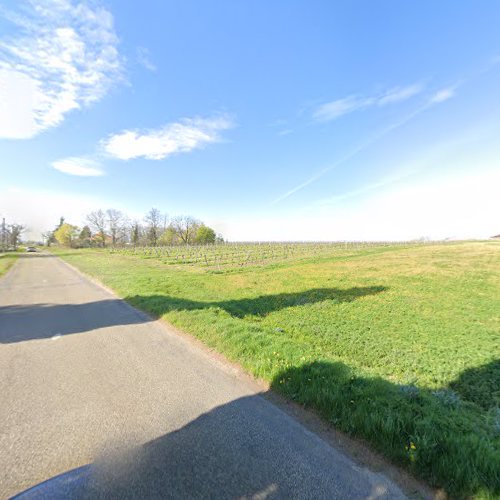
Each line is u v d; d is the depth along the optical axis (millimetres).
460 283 13320
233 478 2250
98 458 2488
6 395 3590
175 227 81688
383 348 6094
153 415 3148
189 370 4371
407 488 2191
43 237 116062
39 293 11375
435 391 4156
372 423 2762
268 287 13836
